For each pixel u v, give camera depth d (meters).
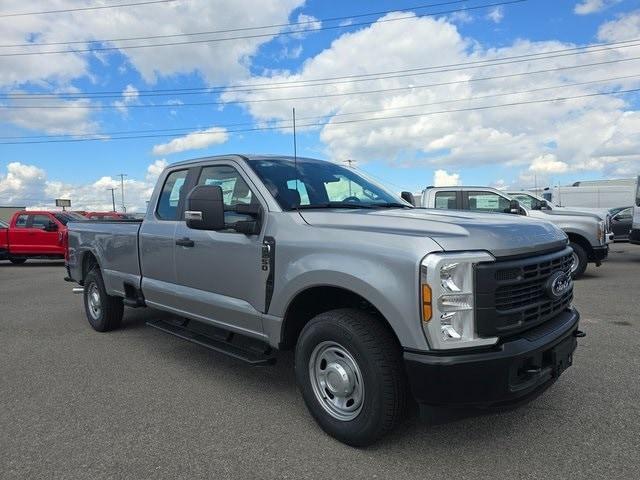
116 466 3.22
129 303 5.88
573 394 4.24
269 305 3.90
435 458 3.24
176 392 4.52
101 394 4.49
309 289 3.60
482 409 3.01
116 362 5.44
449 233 3.12
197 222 3.99
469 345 2.95
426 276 2.92
